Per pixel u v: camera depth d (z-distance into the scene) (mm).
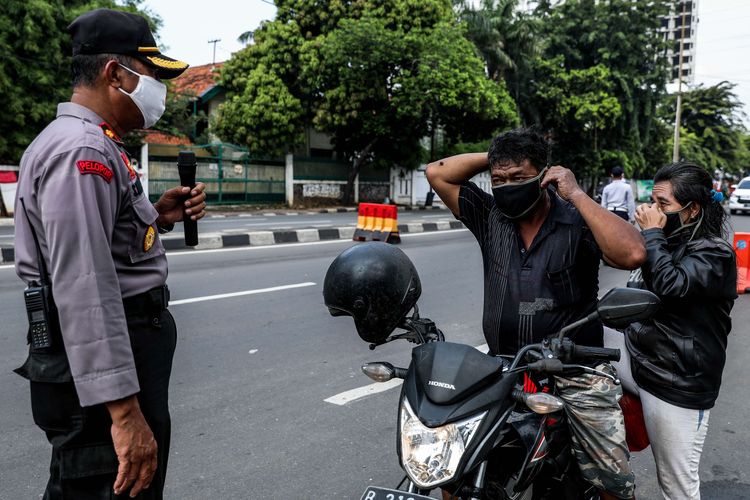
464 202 2367
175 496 3002
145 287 1833
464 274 9086
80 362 1604
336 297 1979
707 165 52281
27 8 15500
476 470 1764
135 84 1844
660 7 35812
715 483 3307
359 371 4750
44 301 1683
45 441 3463
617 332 2607
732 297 2357
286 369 4742
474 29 28969
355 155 26266
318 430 3746
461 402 1736
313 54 22250
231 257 9984
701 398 2381
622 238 1919
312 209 23766
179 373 4590
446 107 22844
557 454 2178
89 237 1614
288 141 23250
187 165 2275
